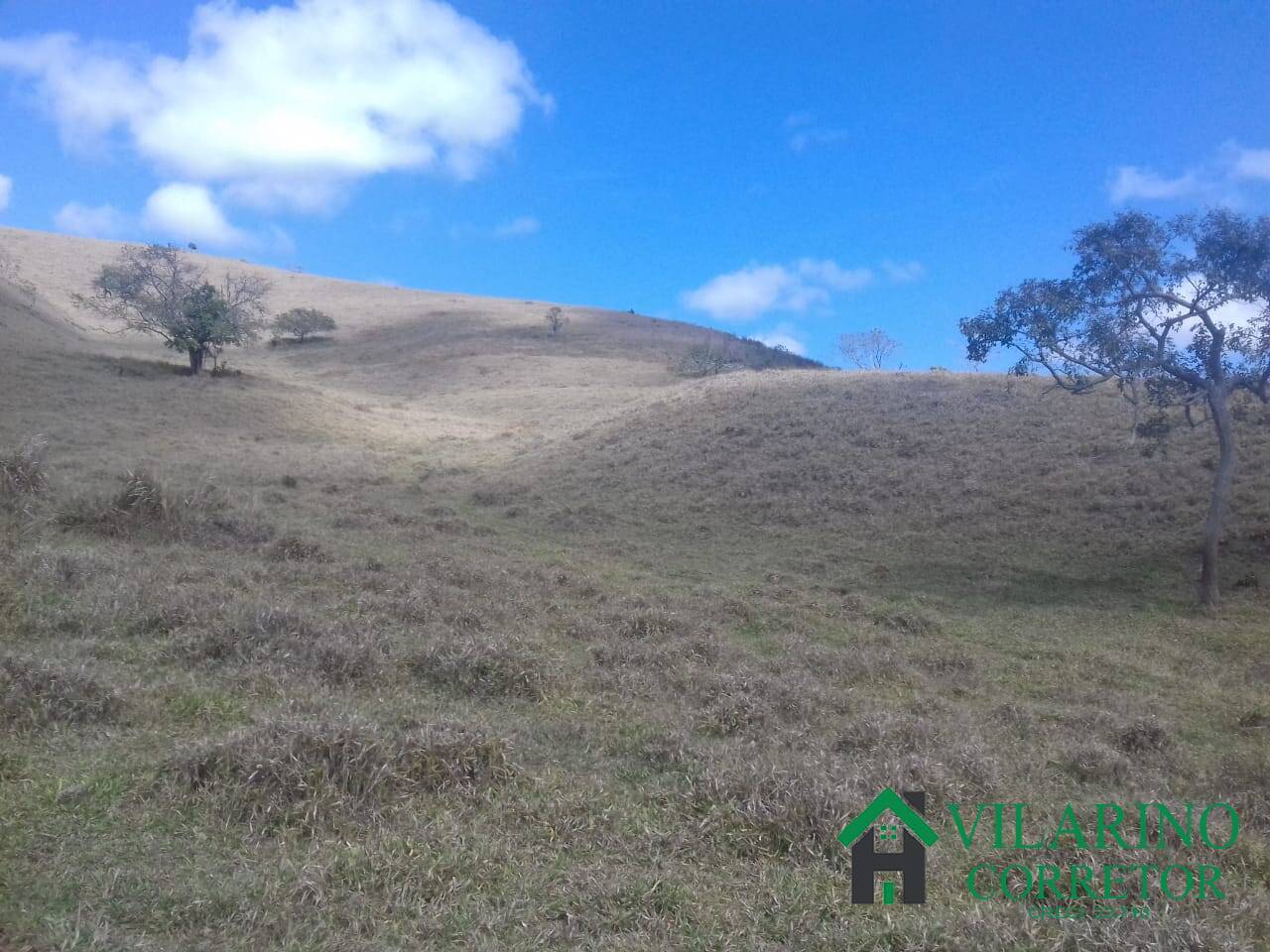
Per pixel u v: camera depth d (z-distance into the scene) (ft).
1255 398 74.90
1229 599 49.24
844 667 33.71
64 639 26.30
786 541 64.54
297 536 44.96
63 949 11.91
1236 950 13.61
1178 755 26.32
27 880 13.74
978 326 52.95
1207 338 50.16
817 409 93.56
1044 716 29.78
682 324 271.28
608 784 19.75
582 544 61.46
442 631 31.68
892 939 13.96
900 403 92.12
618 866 15.87
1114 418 78.74
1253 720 30.25
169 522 44.57
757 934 13.91
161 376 114.52
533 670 26.89
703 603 43.21
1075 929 14.19
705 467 82.12
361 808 16.92
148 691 22.45
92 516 43.42
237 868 14.62
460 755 18.94
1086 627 45.01
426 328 239.50
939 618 45.52
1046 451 74.84
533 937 13.37
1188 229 48.98
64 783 16.98
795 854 16.65
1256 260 47.24
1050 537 61.00
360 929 13.26
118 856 14.76
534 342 219.82
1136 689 34.65
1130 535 59.67
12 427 79.05
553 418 127.95
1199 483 64.23
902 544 62.49
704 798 18.37
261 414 103.19
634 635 36.09
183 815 16.22
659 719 24.97
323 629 28.55
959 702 31.32
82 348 136.67
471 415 138.92
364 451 94.48
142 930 12.77
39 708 19.84
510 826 17.12
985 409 86.89
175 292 144.46
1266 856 18.15
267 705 22.43
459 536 59.06
